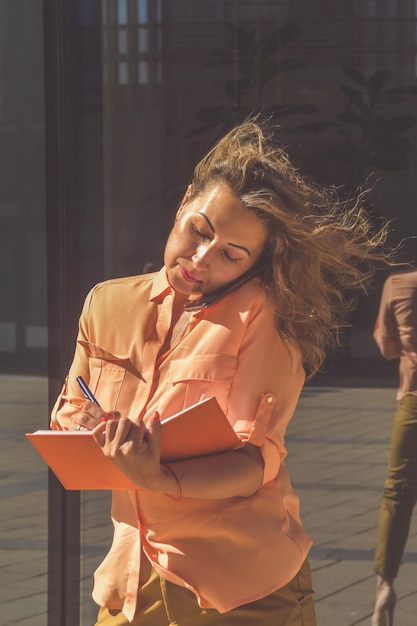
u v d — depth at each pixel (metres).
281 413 2.29
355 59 3.62
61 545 3.76
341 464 3.67
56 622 3.77
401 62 3.59
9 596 3.80
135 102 3.76
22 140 3.81
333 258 2.36
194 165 3.76
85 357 2.47
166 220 3.78
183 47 3.74
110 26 3.74
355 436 3.66
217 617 2.32
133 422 2.06
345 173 3.64
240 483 2.20
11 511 3.79
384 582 3.63
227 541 2.30
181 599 2.33
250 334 2.28
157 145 3.77
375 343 3.61
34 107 3.79
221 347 2.28
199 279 2.28
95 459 2.14
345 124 3.64
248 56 3.70
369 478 3.65
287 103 3.69
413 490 3.61
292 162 3.67
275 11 3.67
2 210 3.83
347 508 3.67
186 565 2.29
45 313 3.81
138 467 2.05
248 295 2.30
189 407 2.17
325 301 2.36
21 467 3.80
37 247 3.83
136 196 3.79
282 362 2.29
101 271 3.79
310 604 2.47
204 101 3.74
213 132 3.74
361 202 3.62
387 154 3.61
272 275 2.31
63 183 3.77
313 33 3.65
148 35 3.74
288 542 2.36
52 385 3.78
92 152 3.78
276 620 2.36
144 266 3.79
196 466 2.17
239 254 2.26
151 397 2.34
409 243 3.60
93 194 3.78
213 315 2.30
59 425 2.47
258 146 2.33
